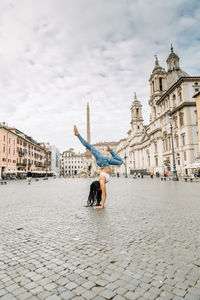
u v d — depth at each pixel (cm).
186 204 825
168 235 439
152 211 695
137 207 775
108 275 275
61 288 247
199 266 298
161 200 954
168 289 241
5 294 237
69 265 306
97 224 536
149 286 248
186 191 1338
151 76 6366
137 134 8562
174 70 5569
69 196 1205
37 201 1009
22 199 1099
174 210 705
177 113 4444
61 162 15825
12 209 785
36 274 282
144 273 279
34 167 7956
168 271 283
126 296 229
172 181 2686
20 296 233
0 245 397
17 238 437
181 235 438
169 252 349
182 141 4262
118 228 495
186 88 4091
